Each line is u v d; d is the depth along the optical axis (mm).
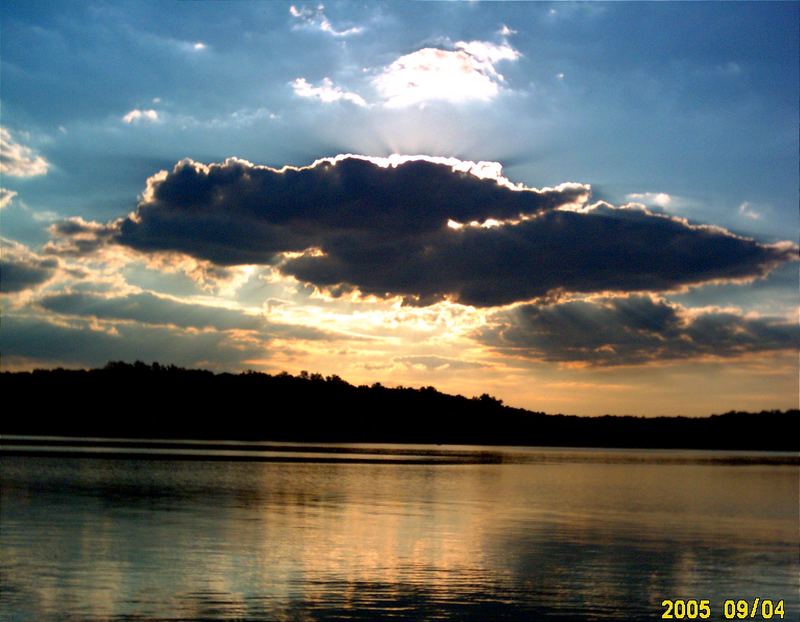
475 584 26062
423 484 60844
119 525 35250
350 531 35438
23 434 142750
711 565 30219
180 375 199000
